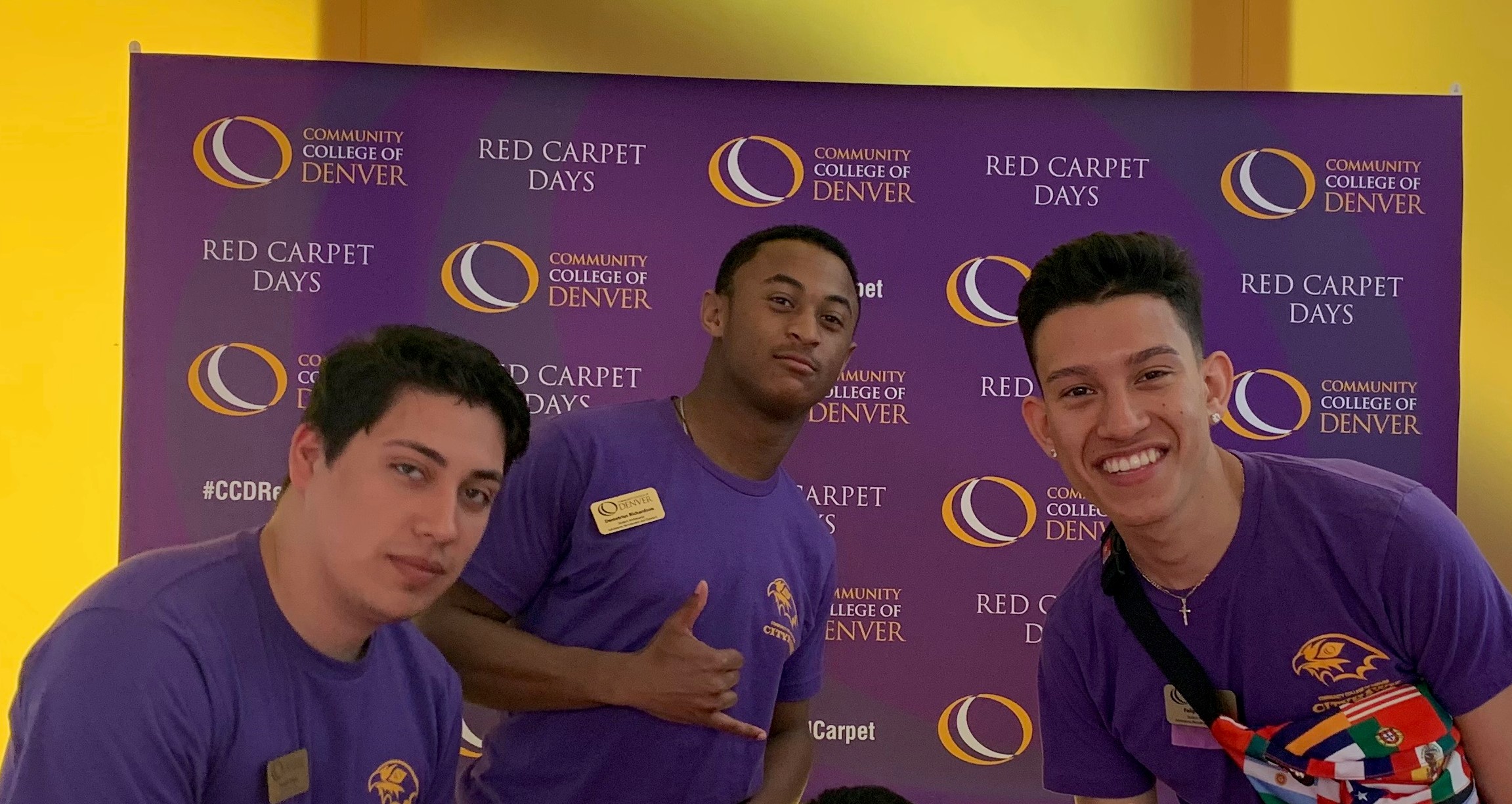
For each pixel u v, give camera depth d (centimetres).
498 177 210
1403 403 209
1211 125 213
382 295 207
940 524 209
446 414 142
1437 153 212
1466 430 213
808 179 212
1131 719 176
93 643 128
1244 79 216
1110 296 161
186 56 207
